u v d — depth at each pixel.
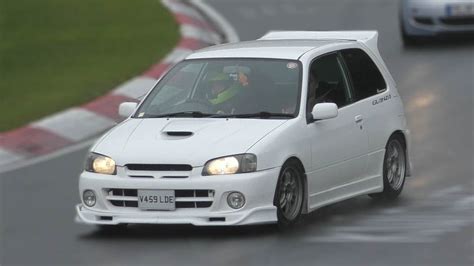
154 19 74.62
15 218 33.50
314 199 31.42
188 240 29.91
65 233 31.36
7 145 44.91
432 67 60.81
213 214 29.28
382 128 34.50
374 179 34.19
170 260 27.72
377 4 83.06
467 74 58.41
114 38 68.75
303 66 32.16
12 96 54.31
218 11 80.62
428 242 28.95
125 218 29.86
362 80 34.38
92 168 30.45
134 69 59.16
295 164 30.64
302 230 30.70
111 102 52.09
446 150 42.78
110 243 29.95
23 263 28.06
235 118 31.23
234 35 70.56
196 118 31.48
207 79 32.53
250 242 29.34
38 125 47.78
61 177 39.88
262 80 32.03
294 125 30.81
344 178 32.75
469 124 47.44
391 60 63.59
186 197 29.47
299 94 31.56
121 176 29.92
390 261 27.06
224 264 27.11
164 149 29.86
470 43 68.25
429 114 49.84
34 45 67.62
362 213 32.94
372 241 29.17
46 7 79.44
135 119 32.12
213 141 29.91
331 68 33.31
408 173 35.94
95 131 48.22
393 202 34.59
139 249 29.09
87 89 54.56
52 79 58.03
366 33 36.62
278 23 74.94
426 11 67.25
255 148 29.58
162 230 31.34
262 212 29.47
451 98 52.91
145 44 66.38
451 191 35.94
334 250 28.27
